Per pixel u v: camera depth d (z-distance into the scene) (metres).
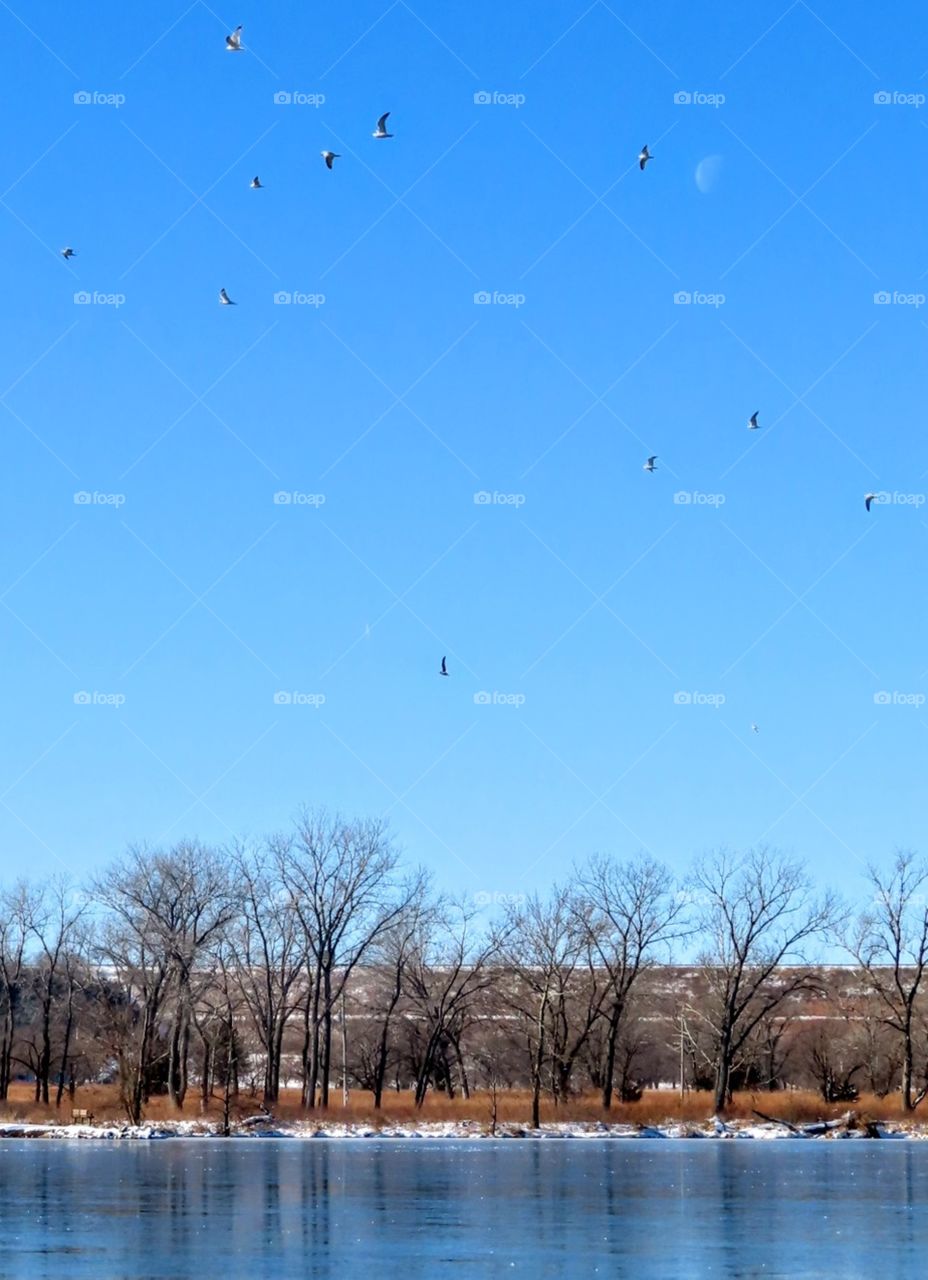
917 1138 83.38
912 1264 26.53
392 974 108.25
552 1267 26.16
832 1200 39.06
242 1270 25.58
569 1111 94.00
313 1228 31.92
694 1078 127.31
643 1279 24.73
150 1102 96.62
